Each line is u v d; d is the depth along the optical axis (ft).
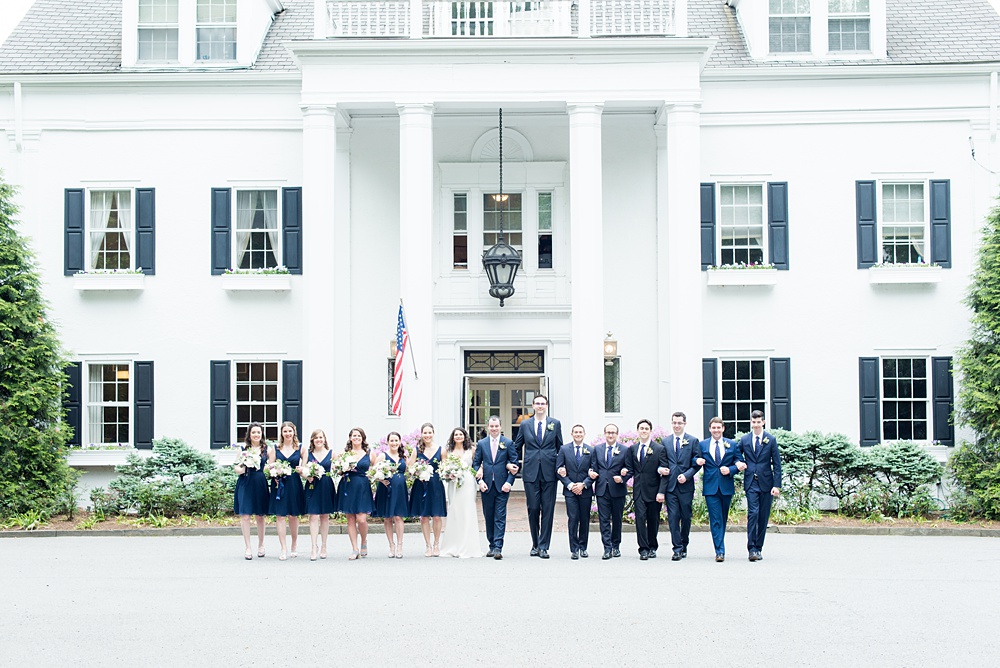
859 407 79.51
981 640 34.76
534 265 82.99
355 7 76.54
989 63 79.20
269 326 80.74
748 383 80.23
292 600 41.50
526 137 83.20
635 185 82.12
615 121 82.07
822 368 79.92
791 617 38.19
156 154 81.05
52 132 80.84
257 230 81.35
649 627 36.55
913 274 79.00
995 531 65.77
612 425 54.95
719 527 53.26
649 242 81.92
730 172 80.48
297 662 32.01
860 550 57.72
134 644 34.30
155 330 80.53
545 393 83.25
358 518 54.34
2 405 69.77
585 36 74.08
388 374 81.76
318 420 73.05
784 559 53.88
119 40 84.79
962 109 79.87
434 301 82.79
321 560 53.78
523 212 83.20
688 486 53.98
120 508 71.72
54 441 72.59
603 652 33.17
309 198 74.02
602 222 81.71
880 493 70.79
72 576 47.73
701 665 31.65
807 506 71.36
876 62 80.74
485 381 83.92
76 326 80.48
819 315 80.02
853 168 80.23
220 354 80.59
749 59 81.87
